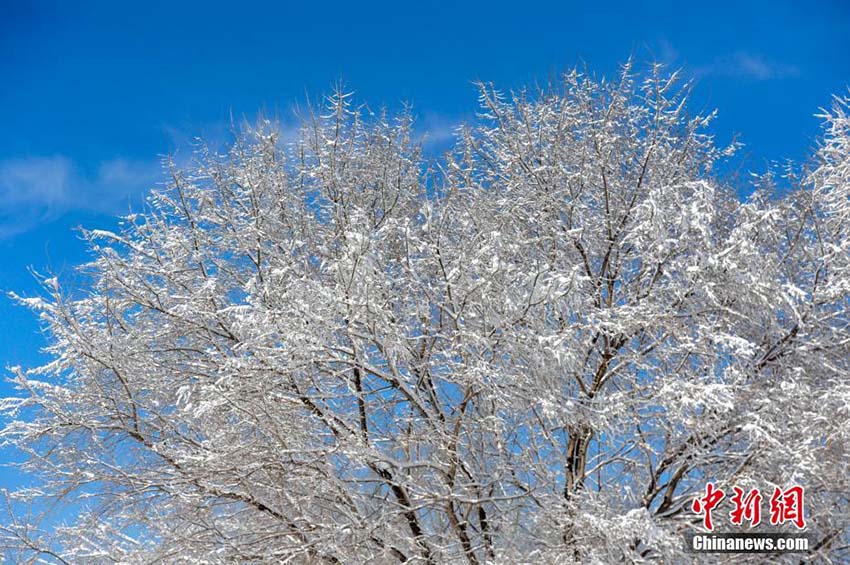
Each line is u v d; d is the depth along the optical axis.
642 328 8.55
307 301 7.60
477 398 8.35
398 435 8.27
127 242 9.73
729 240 7.76
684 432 8.18
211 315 9.09
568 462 8.60
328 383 8.74
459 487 8.28
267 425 7.84
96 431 8.73
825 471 7.88
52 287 8.73
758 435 6.96
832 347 8.74
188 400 7.91
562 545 7.48
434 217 9.42
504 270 7.59
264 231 9.95
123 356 8.91
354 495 8.12
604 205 9.95
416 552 8.14
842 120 9.75
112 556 8.32
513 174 10.29
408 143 11.52
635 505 8.30
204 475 8.12
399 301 8.84
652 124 10.38
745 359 8.06
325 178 10.70
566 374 7.83
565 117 10.40
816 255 9.17
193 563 7.72
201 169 10.64
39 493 8.48
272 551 7.71
